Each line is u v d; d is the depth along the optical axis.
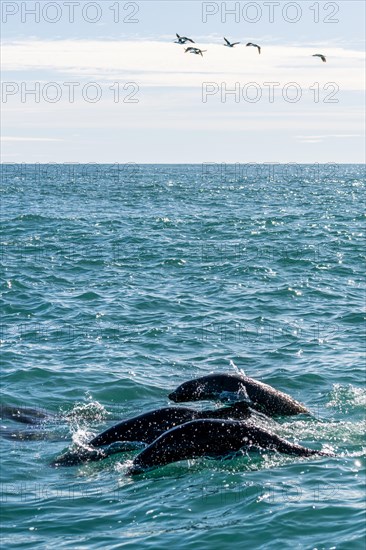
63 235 55.38
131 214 73.19
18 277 38.06
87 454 17.19
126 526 13.30
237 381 20.36
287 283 36.44
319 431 18.27
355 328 28.38
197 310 31.22
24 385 21.97
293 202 92.31
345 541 12.07
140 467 16.20
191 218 68.50
